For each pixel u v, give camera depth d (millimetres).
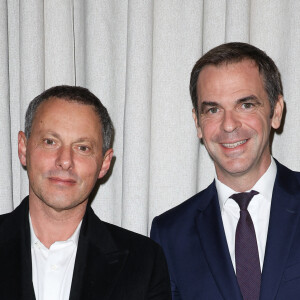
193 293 1366
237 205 1413
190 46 1671
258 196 1400
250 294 1304
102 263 1324
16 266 1273
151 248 1369
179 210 1482
